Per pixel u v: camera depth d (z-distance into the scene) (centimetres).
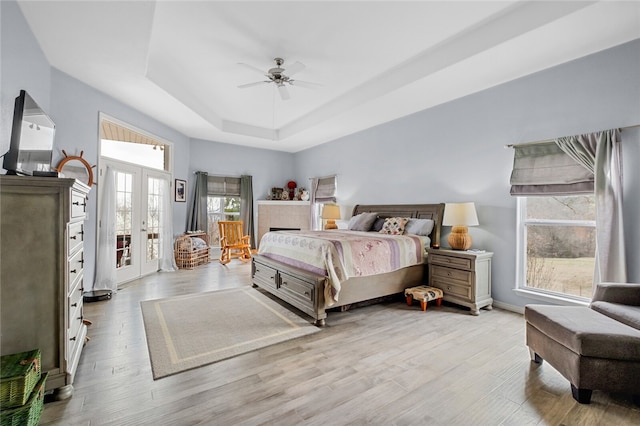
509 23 263
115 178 424
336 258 309
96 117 389
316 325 295
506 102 353
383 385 193
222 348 242
